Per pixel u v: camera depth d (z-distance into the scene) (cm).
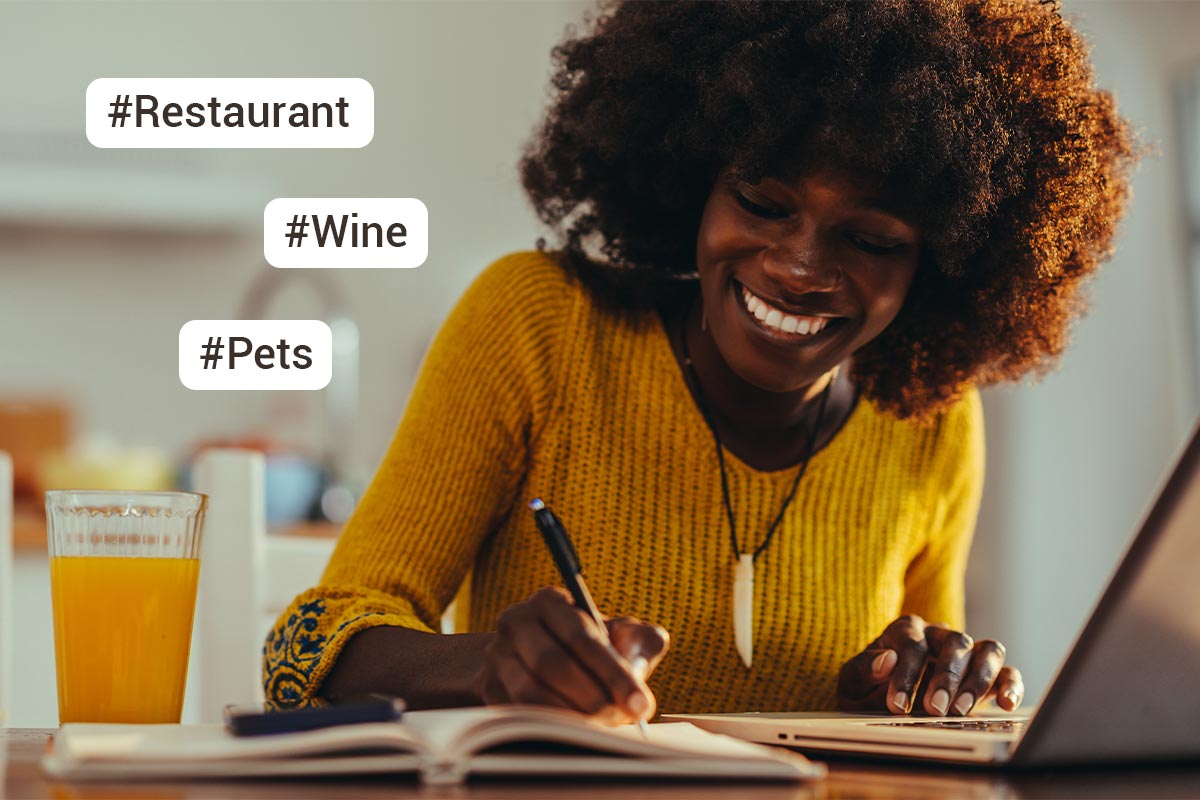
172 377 406
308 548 138
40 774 62
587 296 121
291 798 54
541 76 436
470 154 429
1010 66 109
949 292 118
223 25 415
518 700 69
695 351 119
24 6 403
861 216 100
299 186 416
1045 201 110
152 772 58
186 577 89
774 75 99
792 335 105
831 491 123
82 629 86
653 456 119
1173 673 70
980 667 96
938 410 125
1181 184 371
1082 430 368
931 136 97
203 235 411
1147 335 370
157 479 278
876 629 124
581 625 69
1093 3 368
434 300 421
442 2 430
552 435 117
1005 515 368
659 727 76
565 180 124
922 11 103
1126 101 369
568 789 58
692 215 121
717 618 118
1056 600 364
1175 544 63
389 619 96
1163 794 64
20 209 384
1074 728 69
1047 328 125
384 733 60
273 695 96
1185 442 61
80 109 404
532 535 118
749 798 58
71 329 403
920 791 63
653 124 114
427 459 113
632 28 115
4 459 143
